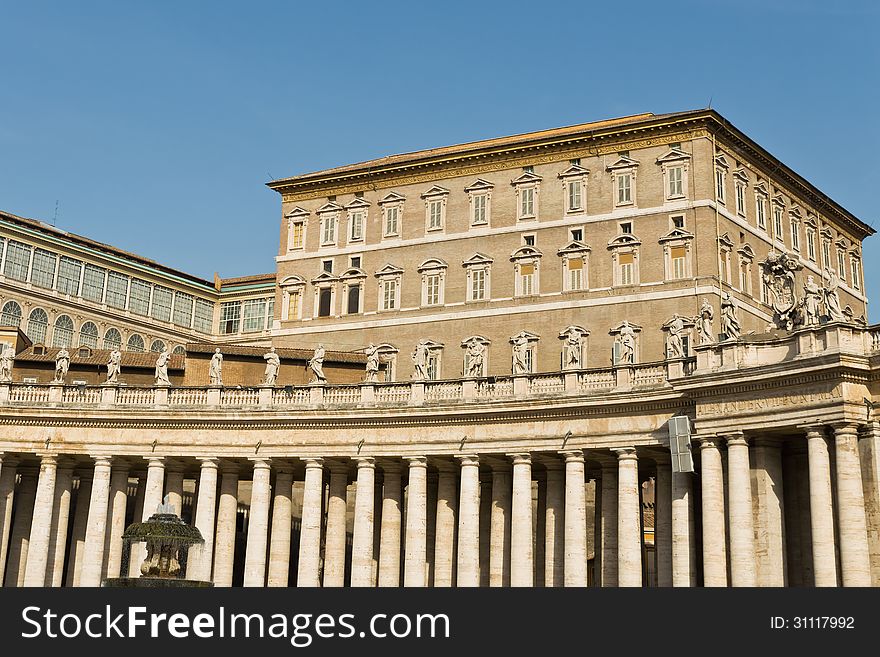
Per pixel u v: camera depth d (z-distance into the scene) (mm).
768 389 43000
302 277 87312
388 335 82875
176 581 42000
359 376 69125
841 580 40594
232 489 56688
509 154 81375
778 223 83688
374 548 56094
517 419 50125
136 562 55438
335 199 87812
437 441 51656
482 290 80562
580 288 77375
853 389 40844
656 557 47781
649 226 76250
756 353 44125
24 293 97812
